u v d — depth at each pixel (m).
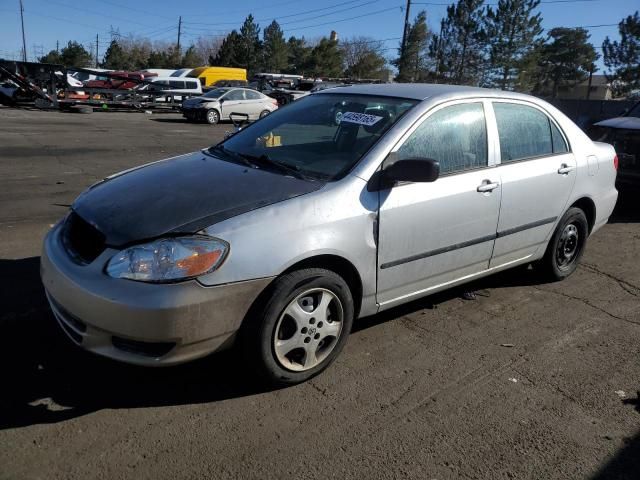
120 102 24.92
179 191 3.18
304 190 3.19
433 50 51.00
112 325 2.71
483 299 4.66
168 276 2.70
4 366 3.27
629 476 2.67
